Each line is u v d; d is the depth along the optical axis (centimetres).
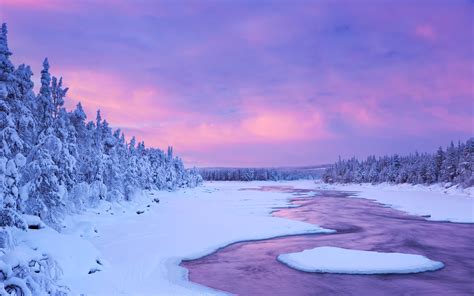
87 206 4078
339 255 2556
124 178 5488
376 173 14850
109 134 5219
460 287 1925
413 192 10625
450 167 10269
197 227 3716
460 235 3531
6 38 2377
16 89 2481
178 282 1947
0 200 2005
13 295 641
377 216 5062
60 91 3334
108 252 2506
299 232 3606
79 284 1716
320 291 1839
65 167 3030
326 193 11031
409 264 2344
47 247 1898
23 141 2461
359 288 1900
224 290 1838
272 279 2048
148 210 5062
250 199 8131
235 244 3041
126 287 1778
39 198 2622
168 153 11925
